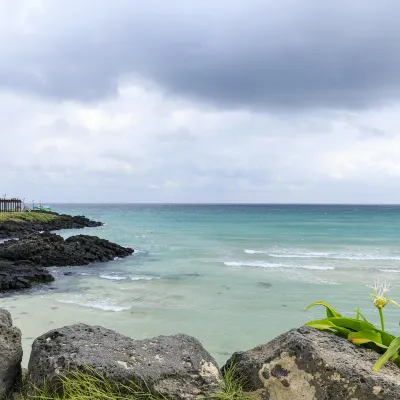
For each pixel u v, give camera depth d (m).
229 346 10.14
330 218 98.50
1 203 75.19
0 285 16.56
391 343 2.99
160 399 2.97
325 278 20.09
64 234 50.38
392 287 17.80
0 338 3.53
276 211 158.75
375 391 2.69
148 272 21.77
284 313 13.25
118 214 129.75
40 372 3.18
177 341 3.62
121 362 3.15
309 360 2.93
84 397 2.81
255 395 3.06
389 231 56.75
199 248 34.34
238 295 16.02
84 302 14.54
